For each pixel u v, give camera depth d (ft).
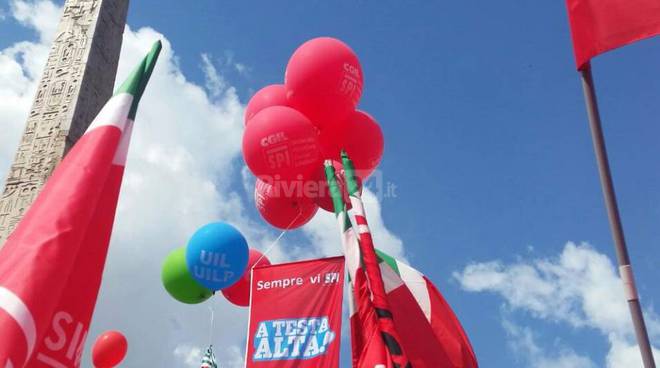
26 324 9.39
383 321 20.18
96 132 12.01
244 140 26.35
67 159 11.65
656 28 19.66
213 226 31.89
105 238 11.71
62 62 48.03
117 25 52.34
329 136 27.81
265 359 26.58
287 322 27.12
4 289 9.55
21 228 10.53
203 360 33.58
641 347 16.71
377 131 28.25
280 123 25.52
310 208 28.63
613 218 18.47
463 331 25.96
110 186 12.06
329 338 26.53
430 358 23.49
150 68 13.32
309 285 27.73
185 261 33.68
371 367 19.36
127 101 12.66
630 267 17.70
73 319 10.78
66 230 10.52
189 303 35.40
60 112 45.52
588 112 20.07
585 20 20.68
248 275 35.88
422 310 25.61
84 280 11.18
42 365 10.11
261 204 29.30
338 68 26.25
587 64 20.54
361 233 22.75
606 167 19.12
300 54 26.76
